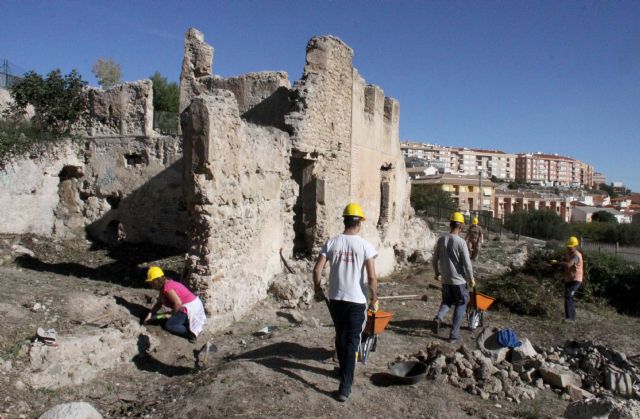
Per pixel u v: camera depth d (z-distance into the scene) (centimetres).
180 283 845
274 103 1406
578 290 1460
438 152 12512
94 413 533
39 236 1440
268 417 530
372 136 1688
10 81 1984
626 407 564
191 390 598
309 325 958
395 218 1956
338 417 549
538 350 912
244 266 989
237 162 941
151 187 1514
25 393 580
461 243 874
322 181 1324
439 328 974
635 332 1145
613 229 4731
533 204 7844
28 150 1441
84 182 1592
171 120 2169
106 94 1568
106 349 692
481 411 618
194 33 1562
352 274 586
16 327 682
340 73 1415
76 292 880
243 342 818
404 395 635
